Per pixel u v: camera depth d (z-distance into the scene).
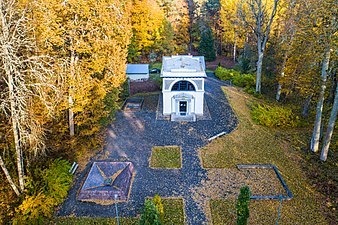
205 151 22.95
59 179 17.75
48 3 17.39
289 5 29.52
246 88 37.12
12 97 14.27
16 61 13.71
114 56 22.20
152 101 34.06
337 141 22.27
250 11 43.19
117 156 22.33
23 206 15.28
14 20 14.76
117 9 22.02
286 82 30.28
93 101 21.56
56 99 17.88
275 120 26.64
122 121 28.31
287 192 17.83
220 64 54.62
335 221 15.55
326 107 23.31
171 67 29.75
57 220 16.02
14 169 17.36
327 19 18.61
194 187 18.78
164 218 16.14
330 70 21.28
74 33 19.25
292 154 22.03
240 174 19.97
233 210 16.67
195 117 28.89
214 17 63.56
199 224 15.76
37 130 16.20
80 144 22.38
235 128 26.55
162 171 20.52
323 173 19.33
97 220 16.05
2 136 16.97
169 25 54.62
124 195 17.72
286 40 30.38
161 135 25.55
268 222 15.62
